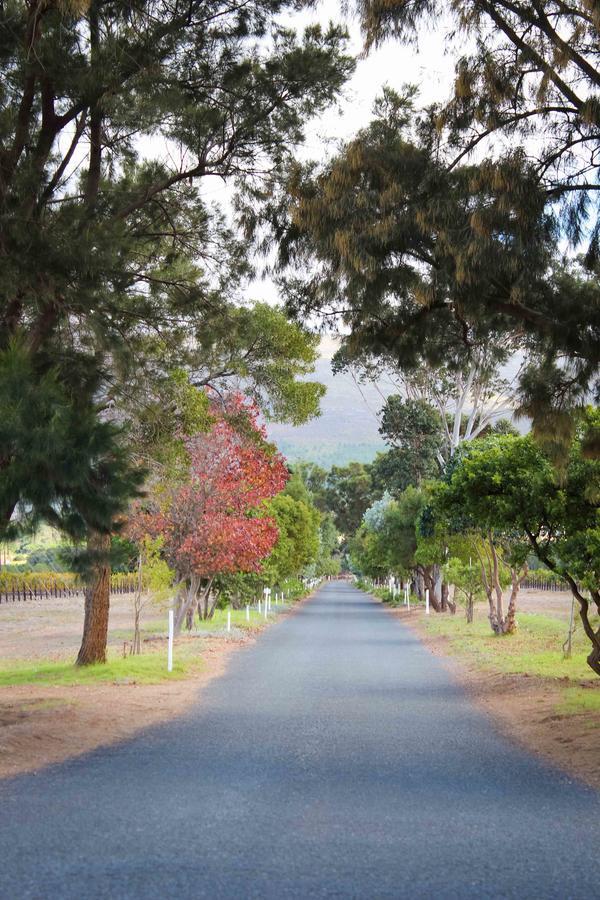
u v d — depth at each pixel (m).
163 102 13.34
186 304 17.41
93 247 12.17
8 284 11.55
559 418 13.71
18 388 9.51
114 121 13.96
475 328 13.91
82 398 11.91
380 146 11.64
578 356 12.52
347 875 5.77
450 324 14.02
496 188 10.77
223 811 7.65
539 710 14.87
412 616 50.00
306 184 12.42
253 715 14.33
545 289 12.23
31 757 10.44
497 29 11.14
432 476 53.34
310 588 110.19
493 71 11.12
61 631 40.78
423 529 41.19
